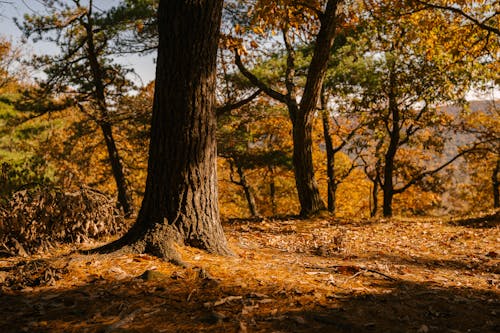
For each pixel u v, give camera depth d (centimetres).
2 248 541
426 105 1675
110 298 356
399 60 1545
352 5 1144
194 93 488
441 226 1058
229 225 1046
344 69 1500
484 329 315
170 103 489
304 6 1037
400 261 634
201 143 503
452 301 387
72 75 1530
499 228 978
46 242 569
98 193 673
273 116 1828
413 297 396
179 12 468
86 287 381
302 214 1261
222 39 885
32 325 301
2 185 1280
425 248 765
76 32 1534
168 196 502
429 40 1348
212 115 509
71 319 314
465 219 1173
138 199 2755
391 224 1083
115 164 1708
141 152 1850
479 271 584
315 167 2841
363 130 2042
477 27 1270
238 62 1312
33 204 568
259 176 3005
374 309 348
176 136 494
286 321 314
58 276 403
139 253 476
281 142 2555
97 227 642
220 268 447
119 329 295
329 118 2072
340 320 315
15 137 1582
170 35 477
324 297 373
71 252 498
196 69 483
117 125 1598
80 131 1656
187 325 304
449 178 2573
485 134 1964
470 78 1426
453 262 646
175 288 382
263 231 944
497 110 2139
